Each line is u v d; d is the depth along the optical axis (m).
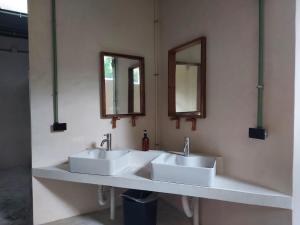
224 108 1.87
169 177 1.70
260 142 1.59
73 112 2.33
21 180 3.71
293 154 1.38
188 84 2.22
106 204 2.60
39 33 2.17
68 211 2.40
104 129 2.47
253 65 1.62
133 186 1.83
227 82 1.83
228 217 1.85
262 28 1.53
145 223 2.11
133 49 2.58
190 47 2.19
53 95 2.24
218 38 1.90
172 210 2.53
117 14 2.49
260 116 1.56
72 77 2.31
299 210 1.42
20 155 4.46
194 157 1.94
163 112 2.65
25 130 4.49
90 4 2.36
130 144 2.60
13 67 4.36
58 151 2.28
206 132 2.06
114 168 1.93
